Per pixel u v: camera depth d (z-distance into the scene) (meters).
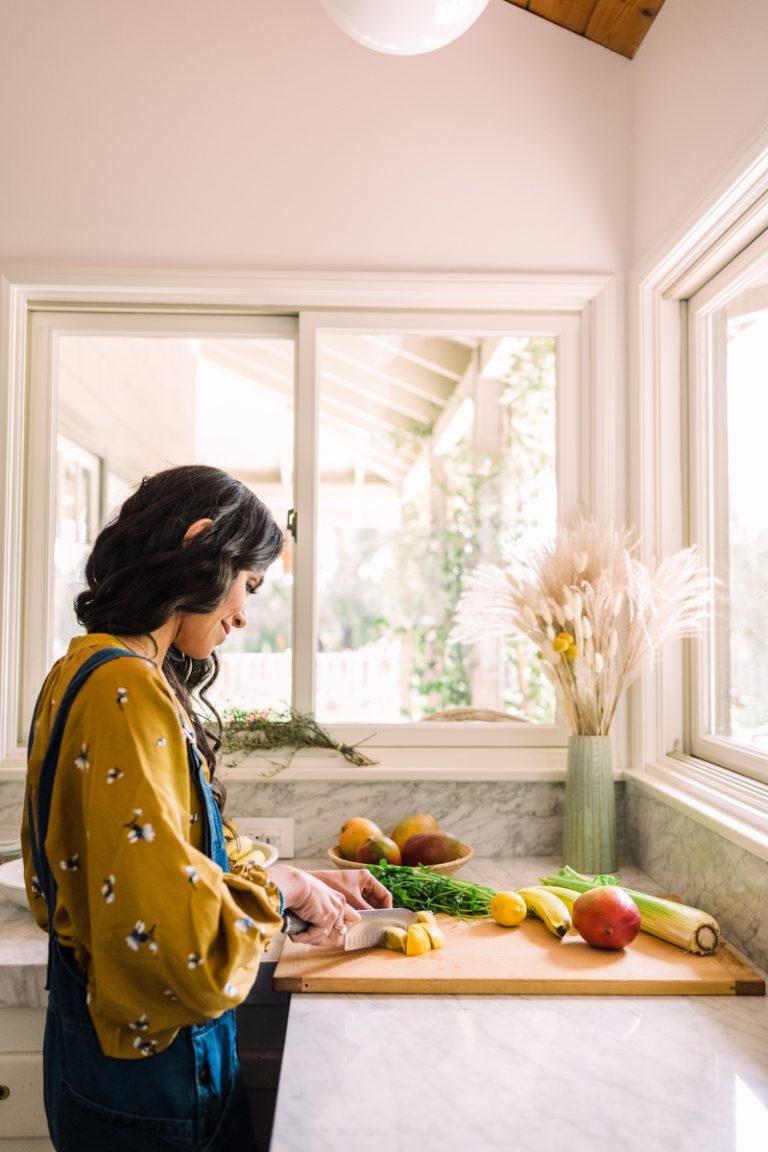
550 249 2.00
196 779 0.99
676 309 1.94
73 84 1.96
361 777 1.91
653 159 1.87
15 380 1.97
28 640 2.03
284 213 1.97
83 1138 0.96
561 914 1.41
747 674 1.64
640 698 1.90
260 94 1.98
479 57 2.01
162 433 2.53
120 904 0.83
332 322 2.05
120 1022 0.87
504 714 2.25
